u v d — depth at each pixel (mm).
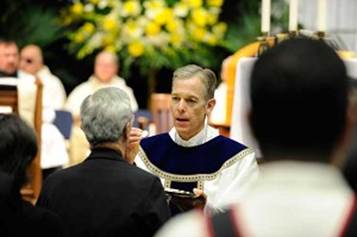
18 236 4969
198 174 6770
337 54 2889
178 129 6801
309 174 2799
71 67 17750
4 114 5168
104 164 5645
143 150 6949
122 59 16422
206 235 2758
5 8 17359
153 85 16891
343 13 14680
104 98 5699
